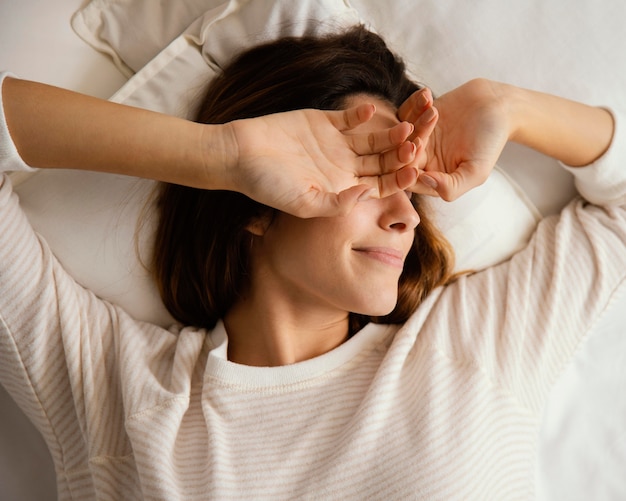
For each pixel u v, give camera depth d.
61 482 0.89
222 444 0.83
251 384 0.87
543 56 1.01
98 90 1.01
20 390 0.88
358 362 0.91
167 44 1.00
